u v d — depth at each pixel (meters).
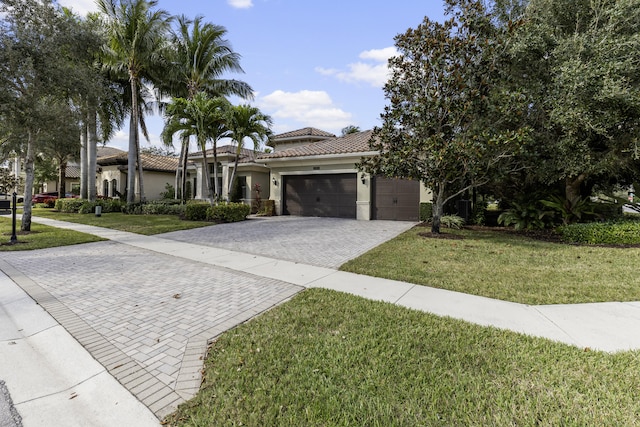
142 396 2.56
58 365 3.03
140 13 17.16
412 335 3.52
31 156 11.41
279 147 25.42
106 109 19.34
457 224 12.41
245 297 4.83
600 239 8.86
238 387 2.62
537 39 8.61
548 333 3.61
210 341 3.44
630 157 8.73
